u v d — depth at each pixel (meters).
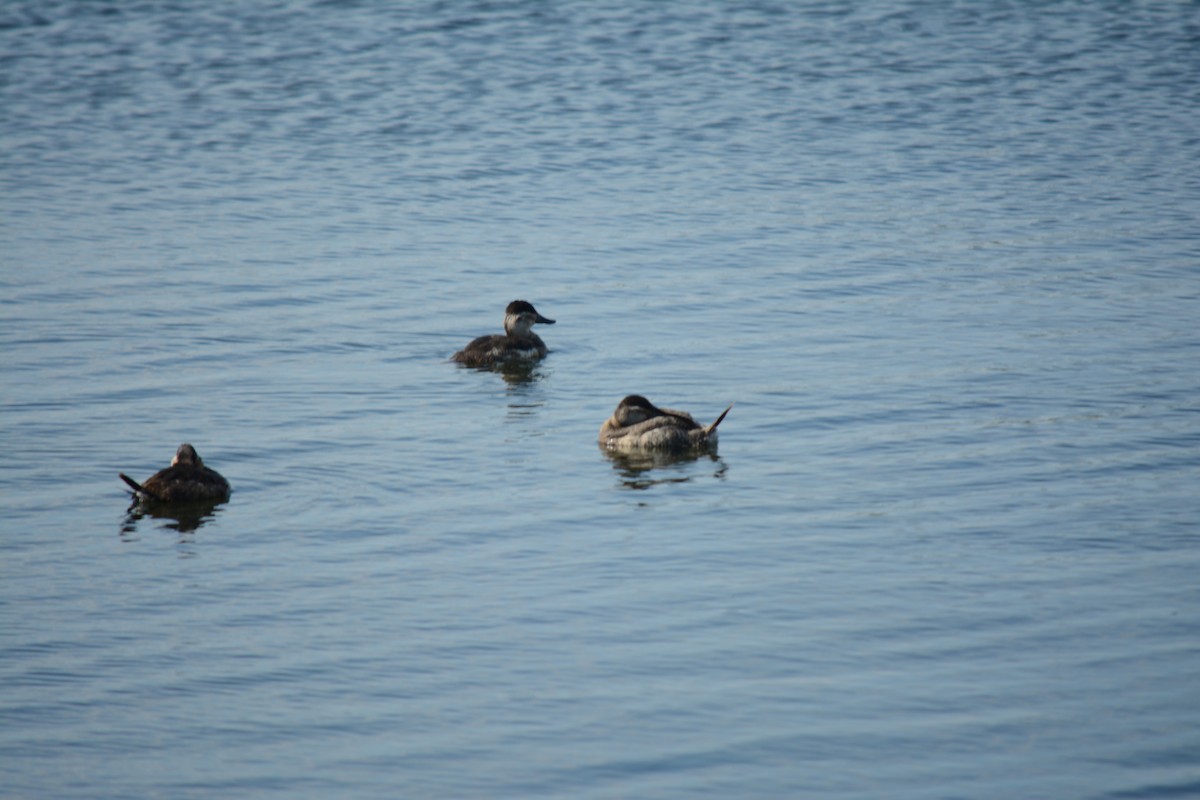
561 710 15.20
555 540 19.50
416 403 25.45
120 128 48.38
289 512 20.56
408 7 68.81
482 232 36.78
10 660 16.27
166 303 30.78
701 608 17.41
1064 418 23.78
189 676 15.94
